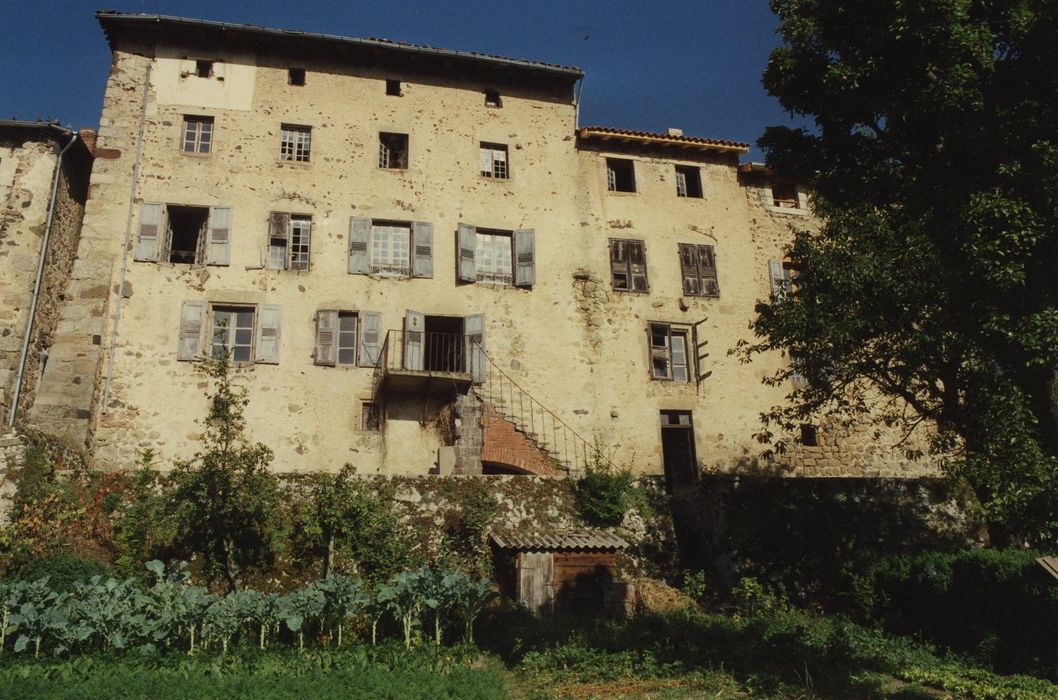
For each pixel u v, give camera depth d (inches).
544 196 881.5
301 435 737.6
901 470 874.1
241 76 832.9
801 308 536.1
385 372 732.0
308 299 780.0
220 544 570.9
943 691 382.6
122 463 693.9
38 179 714.8
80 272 727.7
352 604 456.8
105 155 773.9
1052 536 448.8
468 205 855.1
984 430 476.4
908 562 550.6
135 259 749.3
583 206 890.7
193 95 815.7
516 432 780.6
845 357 548.7
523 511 657.6
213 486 560.7
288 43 847.1
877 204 574.2
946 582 506.3
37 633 392.2
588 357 836.6
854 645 470.9
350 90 858.8
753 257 922.1
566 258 865.5
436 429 774.5
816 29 555.8
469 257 831.1
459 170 864.3
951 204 498.6
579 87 920.9
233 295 763.4
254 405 734.5
